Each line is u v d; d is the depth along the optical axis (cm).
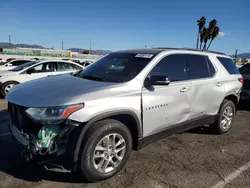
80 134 285
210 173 349
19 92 320
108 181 316
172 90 384
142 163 370
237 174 349
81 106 282
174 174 341
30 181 309
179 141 473
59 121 273
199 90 437
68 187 299
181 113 408
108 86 321
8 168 339
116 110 309
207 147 447
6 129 503
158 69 377
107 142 309
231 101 534
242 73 803
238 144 470
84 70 433
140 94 338
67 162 289
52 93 299
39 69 935
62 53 4694
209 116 479
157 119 367
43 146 275
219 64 505
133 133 352
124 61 394
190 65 436
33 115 275
